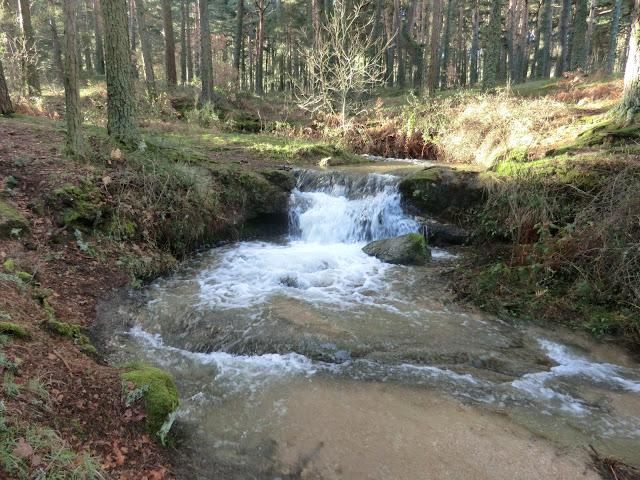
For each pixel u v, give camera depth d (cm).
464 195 904
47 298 510
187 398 418
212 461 345
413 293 662
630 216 599
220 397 422
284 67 3938
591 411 419
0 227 568
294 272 726
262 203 963
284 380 452
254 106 2202
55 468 269
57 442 288
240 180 944
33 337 395
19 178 683
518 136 1136
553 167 773
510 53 3178
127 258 667
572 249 639
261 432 378
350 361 487
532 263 670
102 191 717
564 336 554
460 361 495
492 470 344
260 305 599
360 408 412
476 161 1277
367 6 2720
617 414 416
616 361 510
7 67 1622
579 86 1745
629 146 807
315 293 653
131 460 318
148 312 578
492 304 616
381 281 705
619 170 704
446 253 841
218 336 527
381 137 1619
